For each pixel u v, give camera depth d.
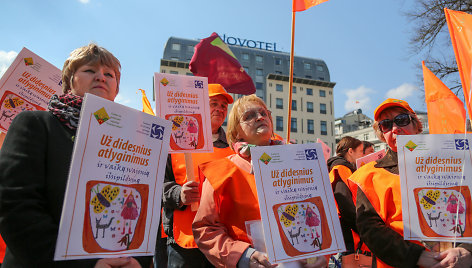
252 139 1.93
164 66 39.06
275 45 50.12
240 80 3.31
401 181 1.72
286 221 1.47
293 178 1.55
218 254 1.58
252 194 1.71
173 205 2.26
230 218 1.74
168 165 2.60
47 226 1.14
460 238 1.59
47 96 2.20
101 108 1.22
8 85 2.10
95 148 1.18
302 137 41.25
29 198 1.16
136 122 1.31
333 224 1.53
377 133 2.30
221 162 1.85
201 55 3.32
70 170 1.11
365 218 1.92
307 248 1.46
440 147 1.72
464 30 2.07
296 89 42.78
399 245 1.71
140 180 1.28
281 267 1.43
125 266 1.23
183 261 2.31
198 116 2.29
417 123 2.14
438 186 1.68
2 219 1.10
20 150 1.20
